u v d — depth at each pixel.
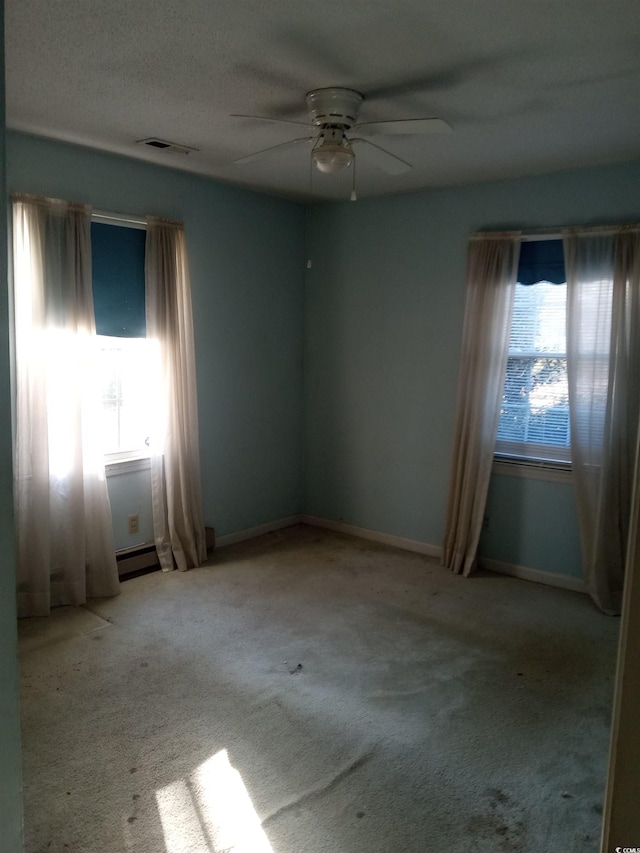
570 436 3.72
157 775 2.23
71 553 3.53
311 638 3.25
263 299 4.69
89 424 3.56
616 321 3.52
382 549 4.63
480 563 4.28
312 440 5.14
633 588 0.63
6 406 0.84
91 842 1.93
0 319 0.82
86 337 3.49
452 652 3.13
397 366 4.55
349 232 4.69
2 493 0.84
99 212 3.55
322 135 2.59
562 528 3.93
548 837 1.99
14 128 3.10
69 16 1.93
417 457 4.53
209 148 3.41
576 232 3.62
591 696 2.77
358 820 2.04
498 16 1.90
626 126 2.87
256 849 1.92
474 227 4.07
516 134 3.01
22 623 3.36
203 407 4.38
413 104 2.65
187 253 4.08
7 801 0.88
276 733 2.47
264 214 4.60
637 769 0.66
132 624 3.37
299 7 1.87
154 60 2.27
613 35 2.01
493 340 3.95
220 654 3.07
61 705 2.63
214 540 4.53
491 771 2.28
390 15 1.91
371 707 2.66
